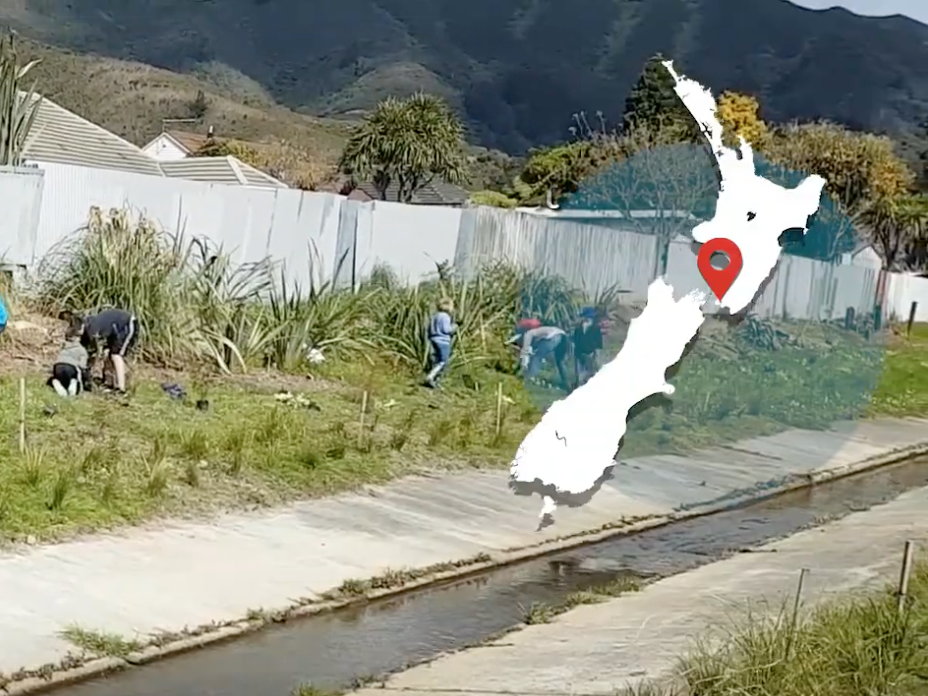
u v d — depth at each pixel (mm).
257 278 18891
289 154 70688
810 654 6719
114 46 183250
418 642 8109
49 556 8922
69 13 188250
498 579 9852
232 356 16141
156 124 100000
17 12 170750
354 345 17656
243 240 19453
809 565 9891
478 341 17234
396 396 16062
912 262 38125
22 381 11477
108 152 28734
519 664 7434
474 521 11266
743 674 6516
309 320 17141
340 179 59406
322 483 11859
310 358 16859
